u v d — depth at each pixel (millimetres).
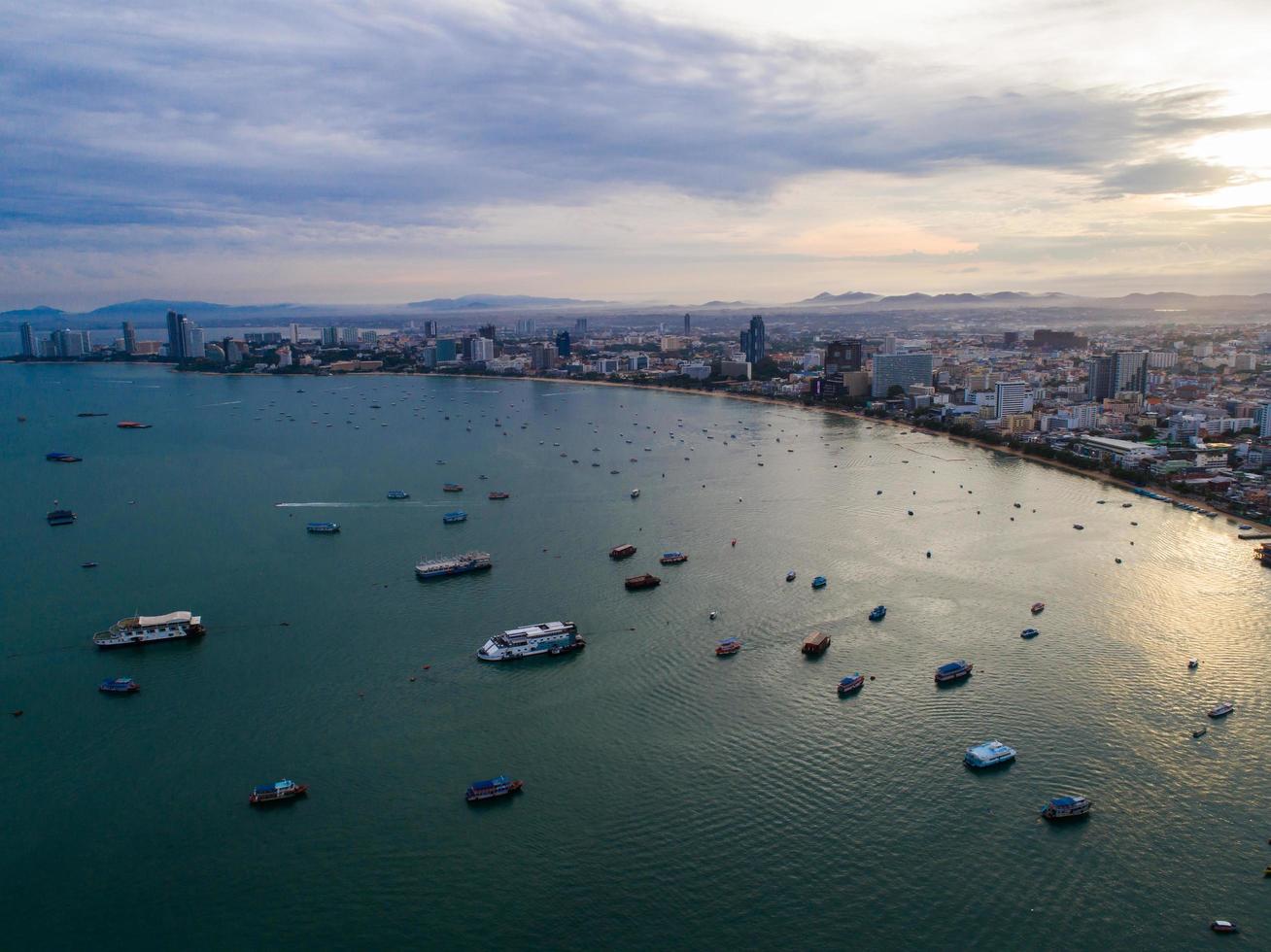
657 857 154000
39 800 170375
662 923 139750
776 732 191000
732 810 165750
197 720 198000
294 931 139375
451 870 151250
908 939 136500
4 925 140875
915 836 158500
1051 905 143125
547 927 139250
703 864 152250
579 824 162250
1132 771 176625
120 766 181000
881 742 187250
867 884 147375
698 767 178750
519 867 151875
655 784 173625
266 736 191125
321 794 171500
